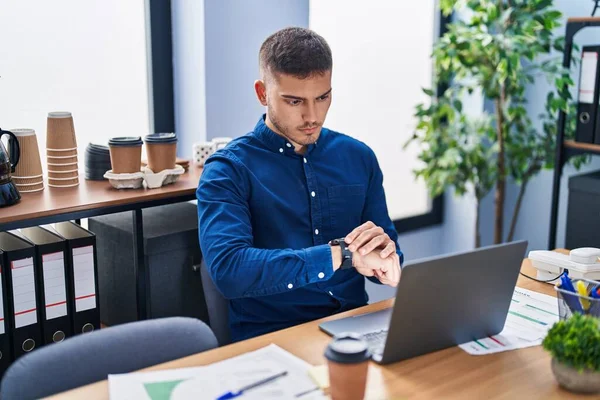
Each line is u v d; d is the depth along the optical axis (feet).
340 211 6.08
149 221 6.94
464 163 9.95
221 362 4.07
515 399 3.73
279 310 5.75
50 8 7.14
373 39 9.96
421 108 9.91
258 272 5.05
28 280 5.82
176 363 4.08
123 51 7.77
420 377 3.97
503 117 9.95
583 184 8.87
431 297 4.07
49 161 6.34
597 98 8.63
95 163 6.64
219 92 7.84
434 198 11.28
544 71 9.48
